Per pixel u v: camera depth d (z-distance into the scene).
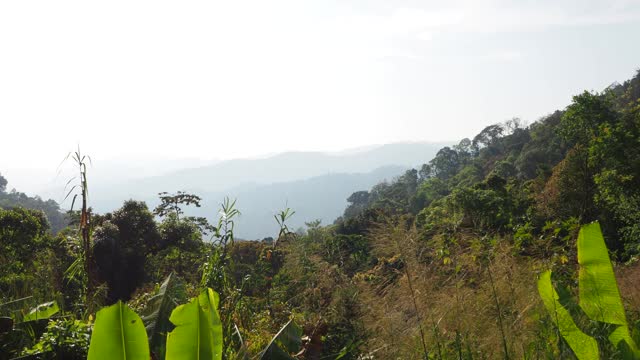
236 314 4.52
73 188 4.31
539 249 4.81
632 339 2.76
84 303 4.46
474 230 4.46
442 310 3.49
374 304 3.82
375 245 3.90
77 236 4.72
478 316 3.43
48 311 3.76
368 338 3.70
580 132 29.73
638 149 23.48
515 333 3.29
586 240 2.71
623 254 7.84
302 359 3.53
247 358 3.16
